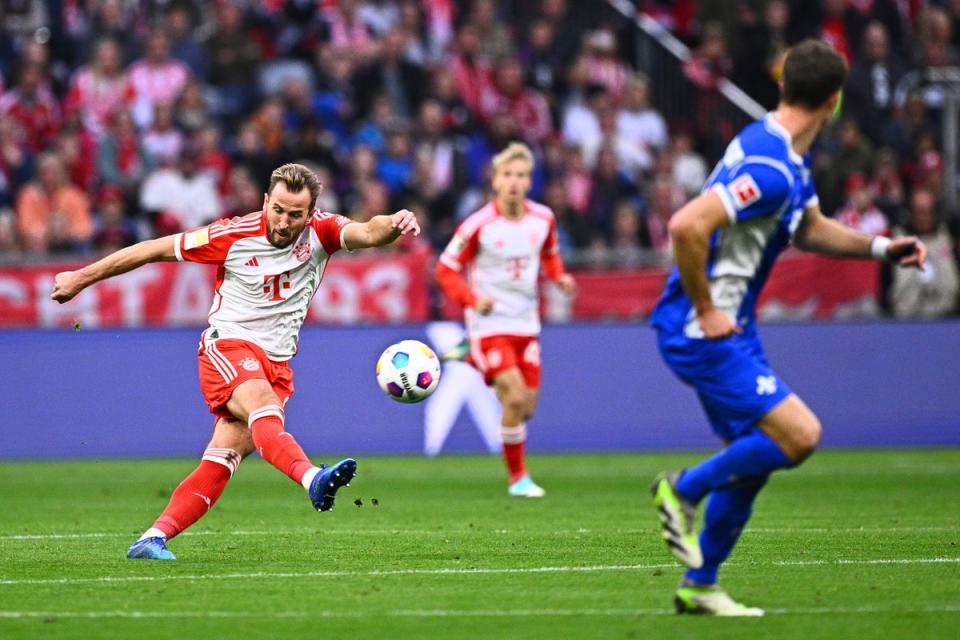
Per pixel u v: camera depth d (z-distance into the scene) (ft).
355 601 65.77
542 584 71.56
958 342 202.69
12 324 182.39
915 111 245.65
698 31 266.98
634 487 142.41
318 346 186.91
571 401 193.77
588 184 226.99
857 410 199.52
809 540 92.94
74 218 201.67
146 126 222.07
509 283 135.74
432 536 96.27
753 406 60.29
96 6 230.07
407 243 202.59
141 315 185.47
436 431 190.08
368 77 231.50
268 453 77.46
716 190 59.98
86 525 106.22
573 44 253.44
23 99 215.72
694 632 57.26
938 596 67.10
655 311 64.03
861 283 203.00
